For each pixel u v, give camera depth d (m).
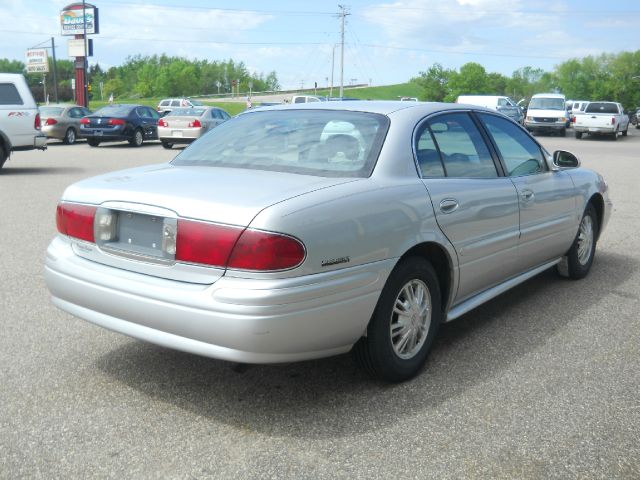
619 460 2.92
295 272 2.96
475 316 4.92
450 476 2.78
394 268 3.46
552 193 5.03
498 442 3.06
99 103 107.50
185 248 3.05
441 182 3.85
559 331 4.59
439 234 3.71
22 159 17.78
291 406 3.38
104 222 3.36
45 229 7.82
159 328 3.13
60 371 3.77
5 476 2.74
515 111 35.81
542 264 5.29
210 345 3.01
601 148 25.59
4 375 3.71
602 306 5.18
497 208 4.27
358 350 3.51
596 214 6.14
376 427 3.18
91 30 44.00
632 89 108.44
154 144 25.47
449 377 3.78
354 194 3.27
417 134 3.88
